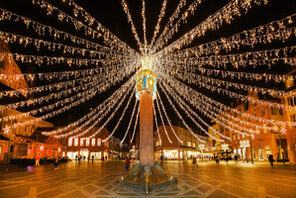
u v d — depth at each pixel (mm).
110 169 21922
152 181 9961
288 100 28078
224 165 27766
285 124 28266
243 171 17922
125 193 8719
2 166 21047
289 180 12070
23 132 31172
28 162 25953
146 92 12062
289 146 27562
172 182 10812
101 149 50844
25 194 8758
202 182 11516
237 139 43812
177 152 48562
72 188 10062
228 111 47688
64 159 39594
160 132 50281
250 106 37844
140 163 11164
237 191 8898
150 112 11875
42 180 13086
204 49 11812
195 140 60500
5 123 25875
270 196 7906
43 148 33156
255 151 36656
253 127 36875
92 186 10555
